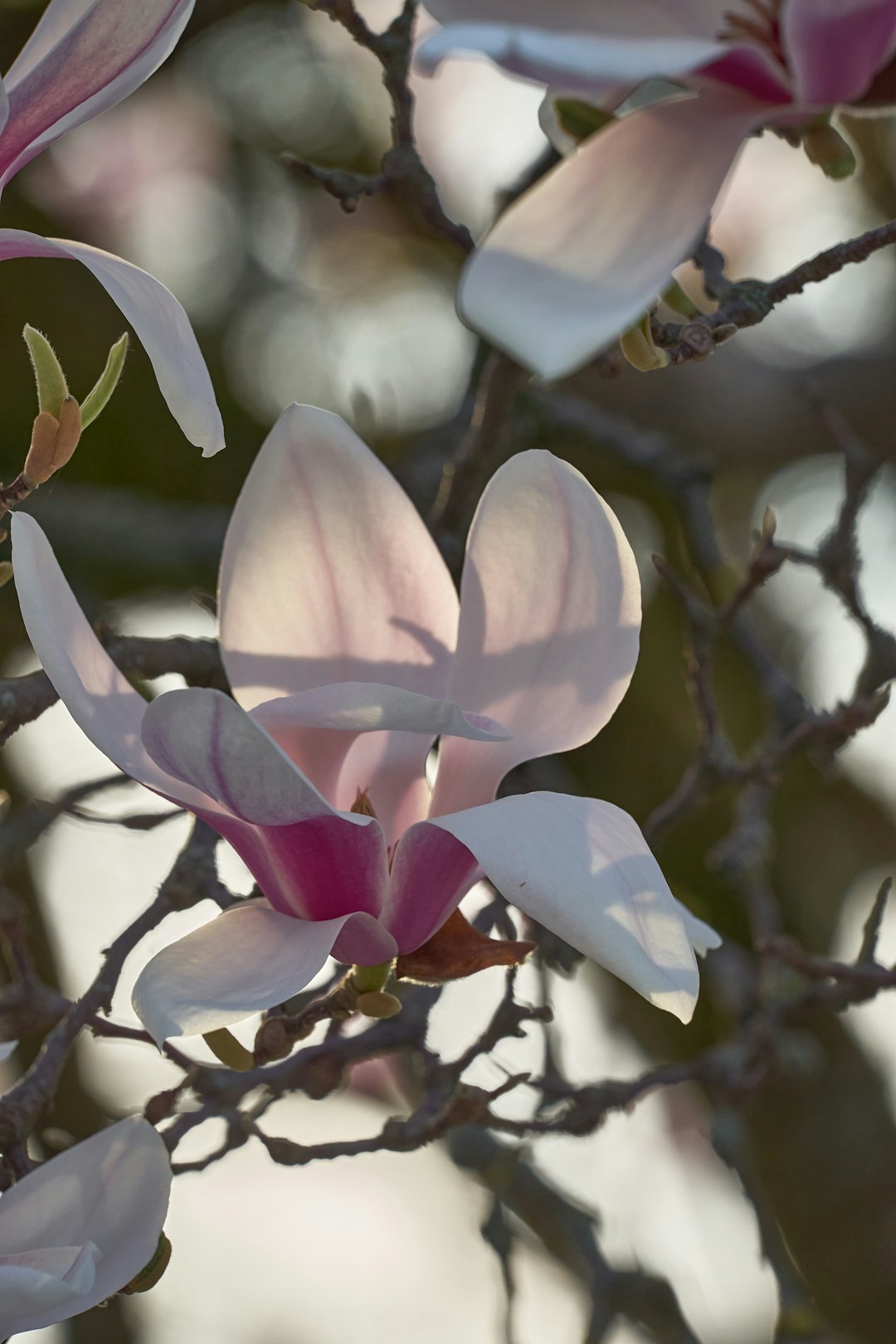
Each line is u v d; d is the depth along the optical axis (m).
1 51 1.89
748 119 1.12
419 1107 1.34
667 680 2.04
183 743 1.14
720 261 1.29
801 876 2.06
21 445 1.97
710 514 1.64
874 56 1.11
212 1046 1.18
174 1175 1.32
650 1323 1.63
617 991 1.99
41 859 1.87
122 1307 2.05
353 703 1.14
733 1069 1.46
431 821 1.16
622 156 1.11
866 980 1.43
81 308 2.00
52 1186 1.19
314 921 1.18
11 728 1.30
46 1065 1.27
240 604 1.20
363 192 1.31
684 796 1.44
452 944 1.19
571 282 1.09
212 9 1.98
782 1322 1.47
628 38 1.11
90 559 1.72
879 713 1.43
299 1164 1.33
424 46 1.11
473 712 1.20
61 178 2.07
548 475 1.19
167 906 1.31
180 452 2.03
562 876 1.14
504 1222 1.53
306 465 1.20
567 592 1.19
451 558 1.37
